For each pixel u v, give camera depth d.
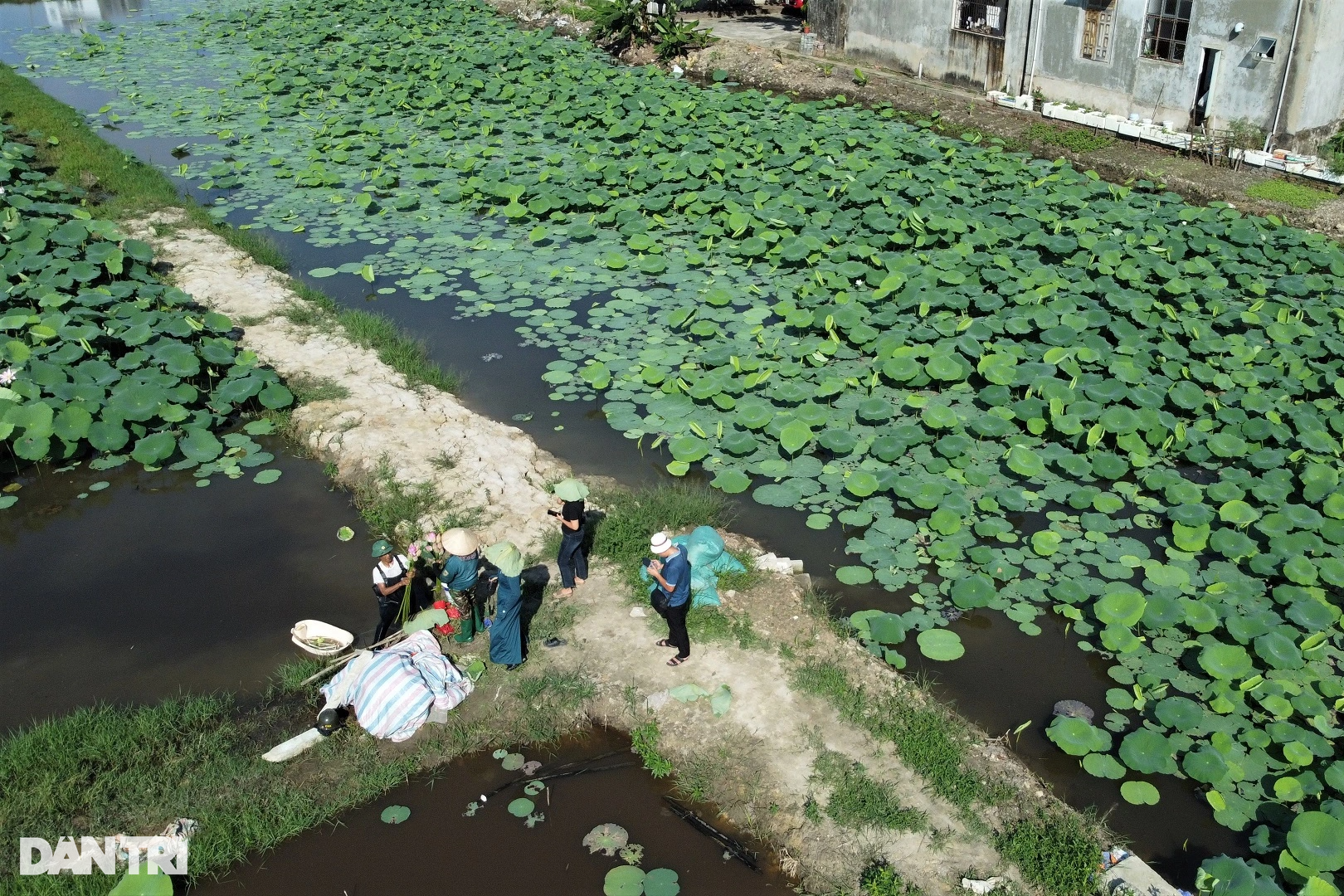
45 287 14.66
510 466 11.95
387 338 15.10
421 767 8.28
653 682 8.87
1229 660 8.88
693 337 15.09
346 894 7.32
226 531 11.20
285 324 15.34
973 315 15.30
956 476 11.78
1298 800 7.83
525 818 7.90
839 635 9.51
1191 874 7.48
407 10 36.97
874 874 7.25
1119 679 9.14
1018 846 7.40
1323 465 11.47
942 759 8.12
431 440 12.42
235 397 12.91
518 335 15.52
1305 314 14.99
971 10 25.75
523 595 9.87
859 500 11.58
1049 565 10.46
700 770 8.14
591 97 25.75
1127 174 20.81
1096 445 12.32
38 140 23.22
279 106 26.75
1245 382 13.12
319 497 11.80
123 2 42.34
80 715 8.48
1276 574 10.12
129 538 11.09
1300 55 19.05
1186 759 8.13
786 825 7.73
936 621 9.80
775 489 11.77
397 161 22.80
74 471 12.27
